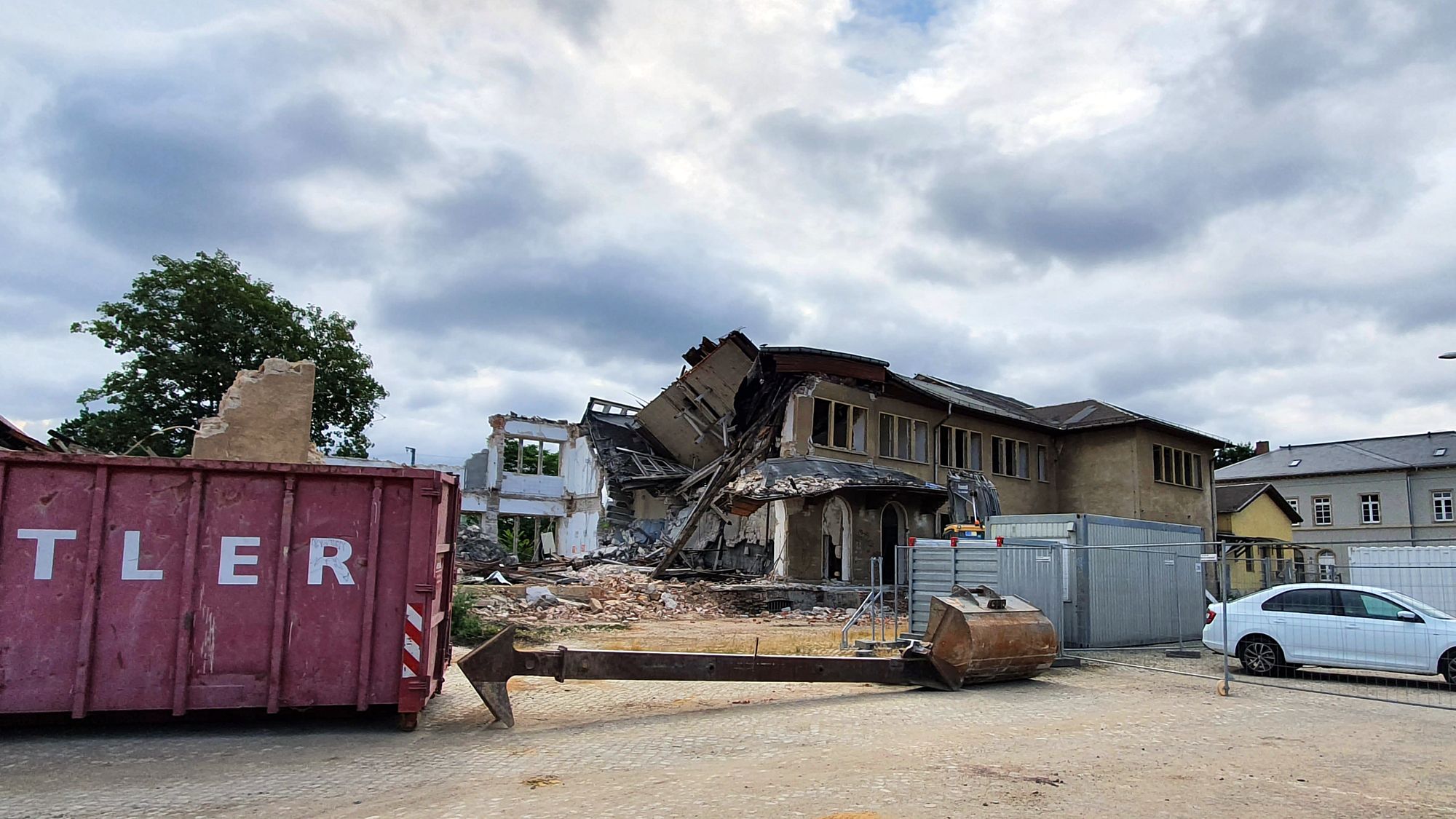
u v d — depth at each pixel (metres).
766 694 10.41
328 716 8.46
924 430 30.50
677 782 6.20
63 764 6.69
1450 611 16.67
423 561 7.96
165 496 7.59
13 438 16.81
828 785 6.10
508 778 6.38
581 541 45.00
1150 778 6.43
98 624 7.32
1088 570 15.62
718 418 32.44
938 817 5.33
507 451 48.56
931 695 10.35
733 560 28.62
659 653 8.91
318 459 19.38
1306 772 6.72
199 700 7.43
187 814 5.48
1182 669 13.34
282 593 7.64
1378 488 50.88
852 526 26.69
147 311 34.16
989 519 17.30
